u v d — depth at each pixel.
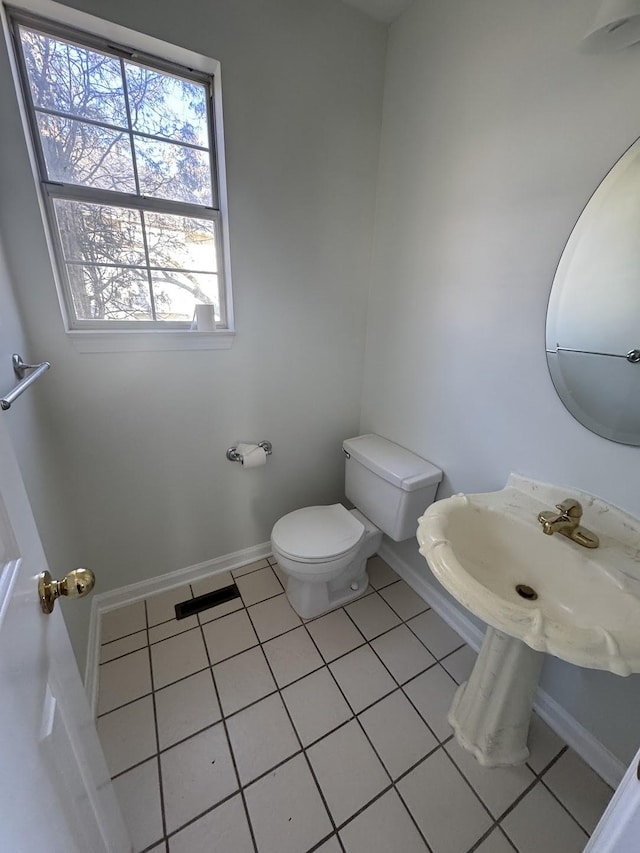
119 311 1.44
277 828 1.00
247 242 1.51
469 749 1.18
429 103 1.39
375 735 1.22
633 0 0.74
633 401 0.96
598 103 0.94
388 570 1.98
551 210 1.08
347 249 1.74
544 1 1.00
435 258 1.47
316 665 1.45
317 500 2.10
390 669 1.44
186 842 0.97
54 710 0.56
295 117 1.45
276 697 1.33
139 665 1.42
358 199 1.69
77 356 1.32
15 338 1.09
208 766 1.13
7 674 0.42
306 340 1.78
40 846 0.43
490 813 1.05
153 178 1.37
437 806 1.06
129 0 1.11
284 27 1.34
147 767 1.12
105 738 1.19
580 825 1.03
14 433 0.99
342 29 1.44
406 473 1.56
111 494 1.54
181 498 1.70
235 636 1.56
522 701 1.12
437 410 1.58
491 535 1.16
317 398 1.91
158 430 1.55
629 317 0.94
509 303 1.23
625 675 0.70
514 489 1.27
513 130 1.13
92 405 1.40
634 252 0.91
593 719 1.16
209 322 1.51
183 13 1.19
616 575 0.91
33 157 1.16
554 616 1.01
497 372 1.31
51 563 1.15
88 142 1.24
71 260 1.32
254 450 1.71
